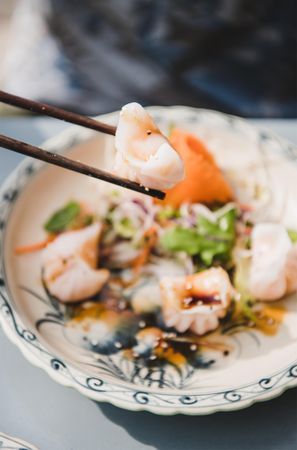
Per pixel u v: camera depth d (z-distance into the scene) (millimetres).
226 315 665
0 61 1263
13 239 699
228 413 626
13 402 629
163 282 666
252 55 1010
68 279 670
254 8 1045
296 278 670
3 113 1067
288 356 637
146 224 722
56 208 726
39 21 1049
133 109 578
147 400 592
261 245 687
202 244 703
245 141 769
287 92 979
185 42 1017
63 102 972
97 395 593
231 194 742
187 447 614
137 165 578
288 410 629
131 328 657
